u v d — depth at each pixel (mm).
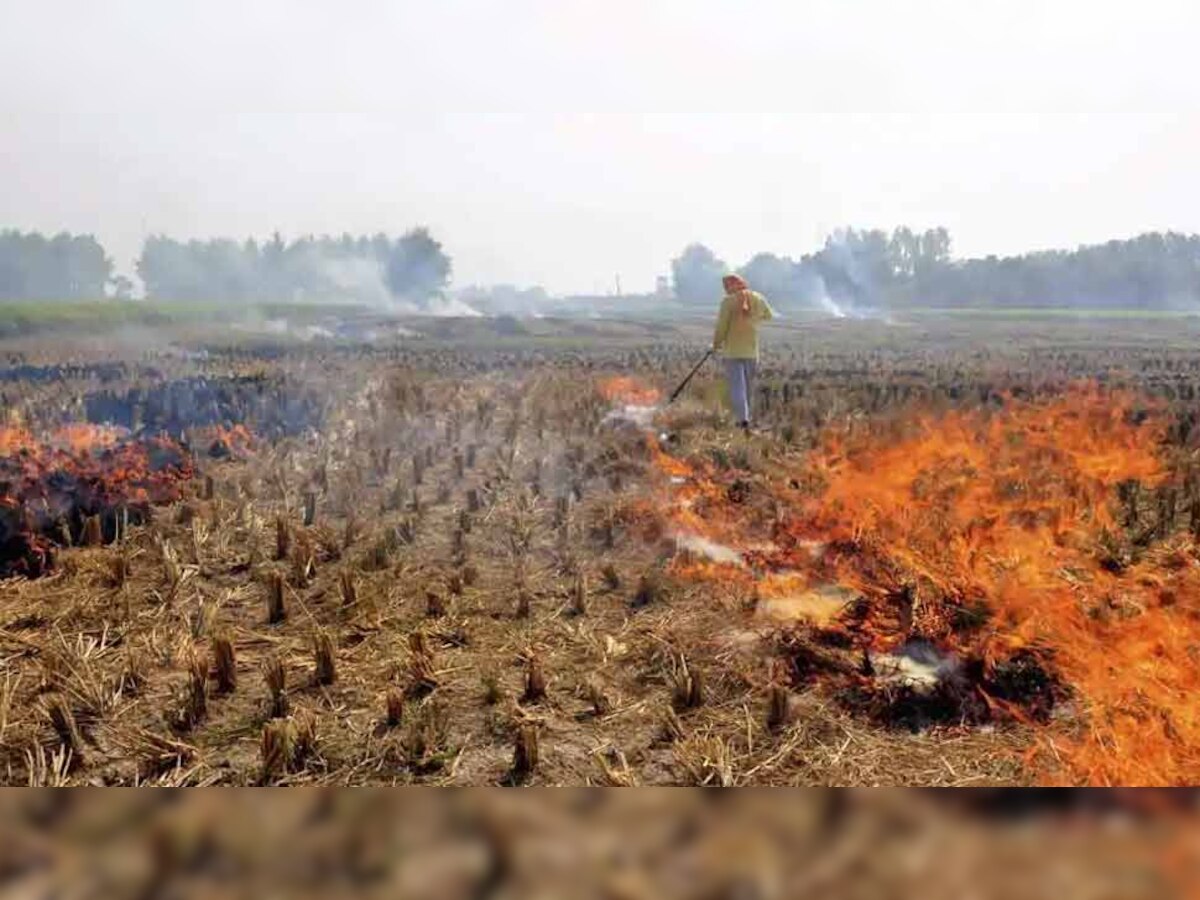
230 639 4820
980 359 23328
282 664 4324
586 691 4402
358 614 5332
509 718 4137
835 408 12273
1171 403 12914
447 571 6113
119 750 3836
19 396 12977
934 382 16188
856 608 5090
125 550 6289
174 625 5137
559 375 16516
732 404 11211
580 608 5406
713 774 3609
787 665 4559
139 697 4293
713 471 8602
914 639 4723
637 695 4367
